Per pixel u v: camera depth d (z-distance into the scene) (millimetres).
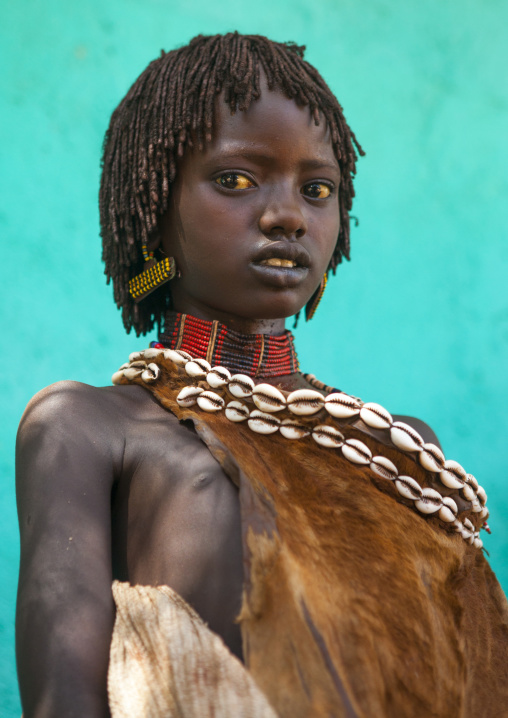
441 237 5469
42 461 1713
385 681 1582
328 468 1819
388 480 1851
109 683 1492
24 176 4980
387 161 5461
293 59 2111
